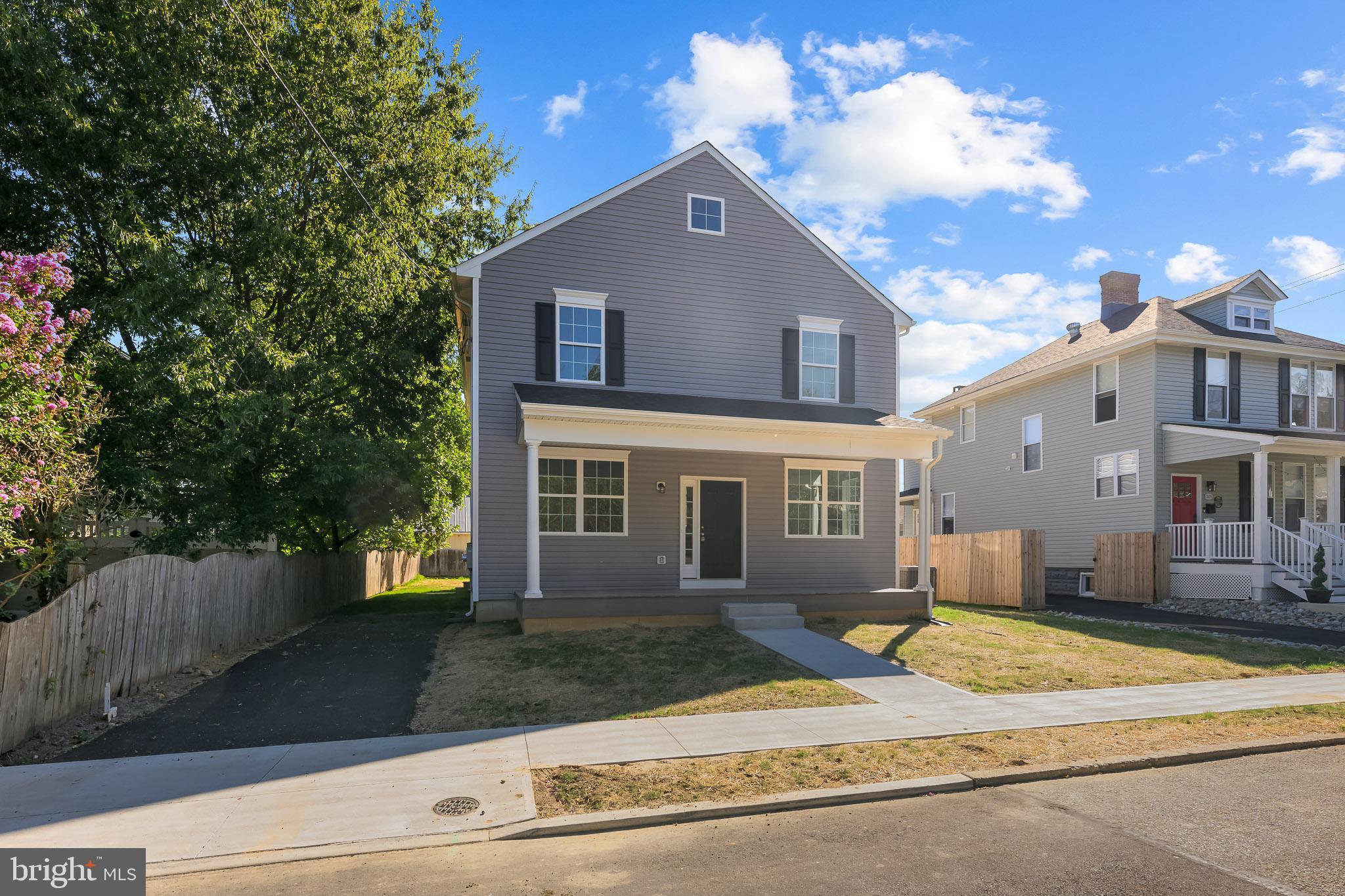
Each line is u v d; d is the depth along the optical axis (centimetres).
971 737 761
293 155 1627
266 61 1530
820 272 1706
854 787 626
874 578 1666
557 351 1514
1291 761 717
